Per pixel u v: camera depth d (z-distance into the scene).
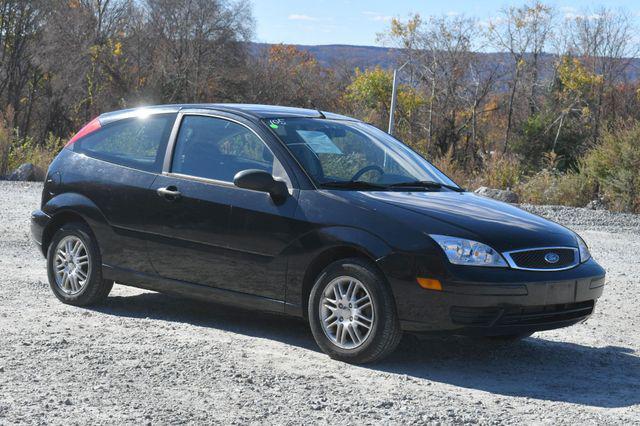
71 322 6.84
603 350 6.77
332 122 7.04
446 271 5.55
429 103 52.88
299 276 6.09
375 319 5.75
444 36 52.78
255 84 58.78
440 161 23.64
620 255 12.52
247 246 6.32
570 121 50.78
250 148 6.59
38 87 55.59
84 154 7.57
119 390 5.06
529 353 6.55
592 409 5.07
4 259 10.06
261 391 5.14
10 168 23.38
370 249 5.72
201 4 56.12
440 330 5.62
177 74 55.72
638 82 53.41
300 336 6.70
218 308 7.70
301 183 6.22
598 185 20.62
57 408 4.68
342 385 5.35
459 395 5.28
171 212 6.78
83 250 7.45
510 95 53.62
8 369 5.43
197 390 5.12
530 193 21.03
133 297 8.02
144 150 7.20
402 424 4.62
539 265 5.78
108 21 55.72
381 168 6.67
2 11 52.81
